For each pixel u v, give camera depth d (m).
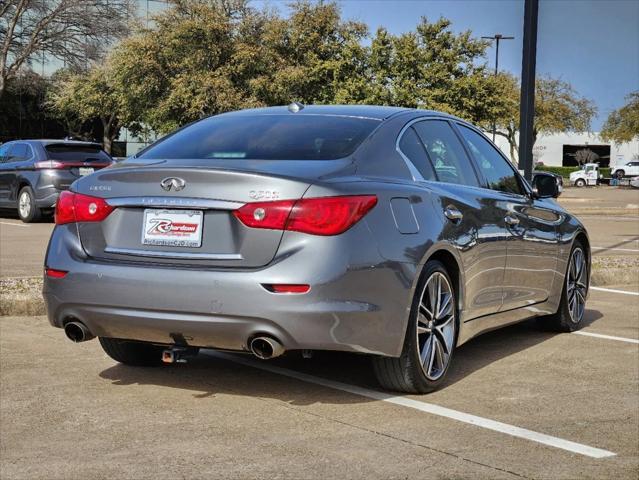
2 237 13.16
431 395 4.71
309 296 3.98
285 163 4.34
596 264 10.15
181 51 37.22
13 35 43.34
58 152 16.28
